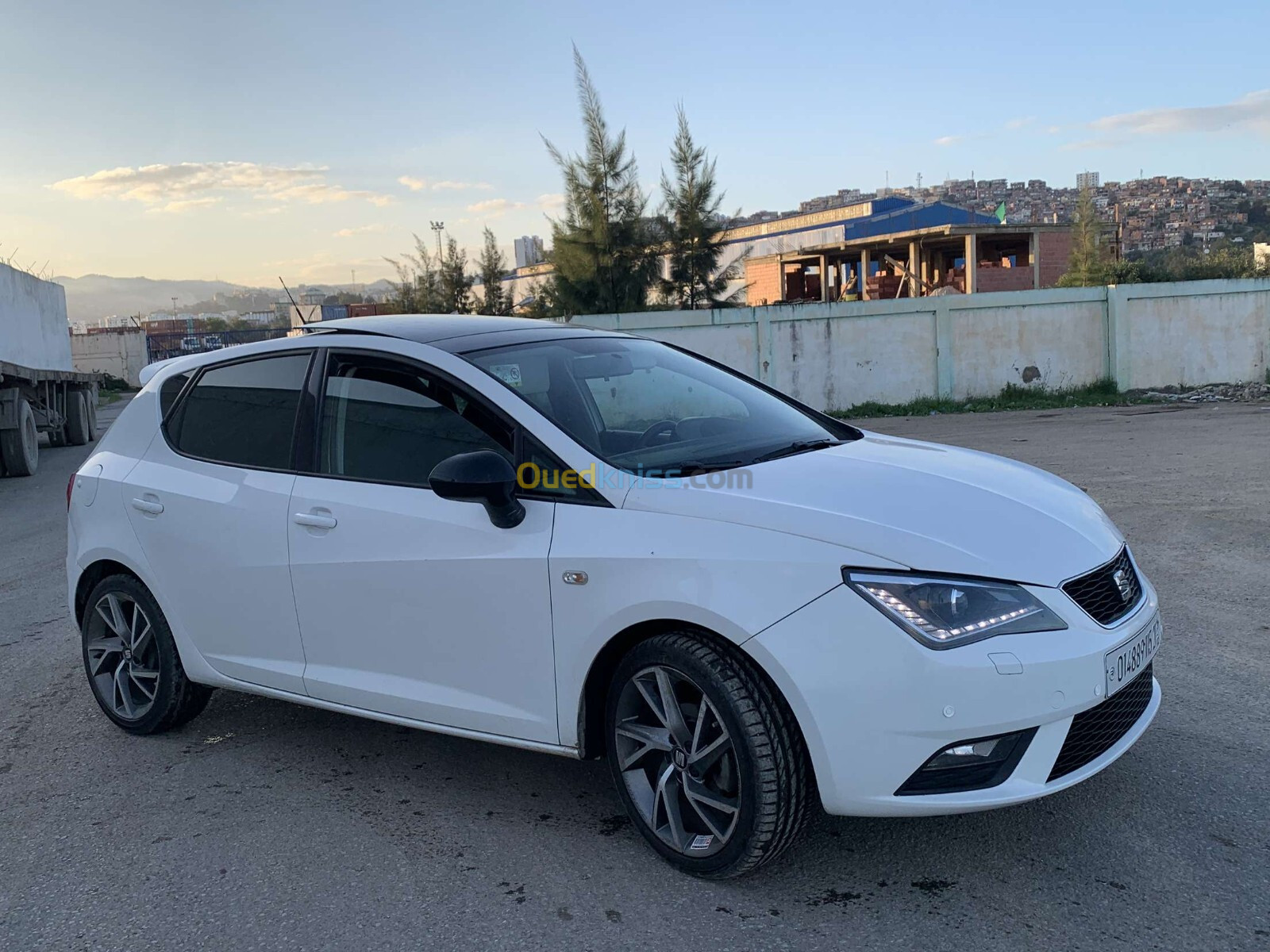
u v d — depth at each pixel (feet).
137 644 14.56
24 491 43.96
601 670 10.52
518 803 12.00
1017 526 9.79
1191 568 20.43
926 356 68.54
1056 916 9.09
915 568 8.93
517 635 10.66
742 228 181.78
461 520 11.02
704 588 9.35
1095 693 9.14
